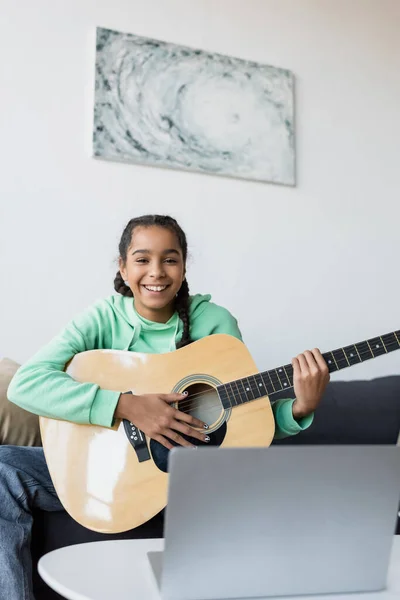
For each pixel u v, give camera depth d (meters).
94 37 2.41
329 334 2.68
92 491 1.34
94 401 1.39
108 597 0.85
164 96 2.49
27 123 2.31
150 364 1.49
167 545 0.82
